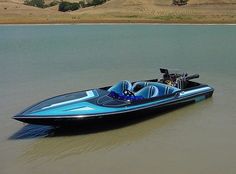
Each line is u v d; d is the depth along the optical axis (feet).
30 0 488.44
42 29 185.88
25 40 135.64
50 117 40.22
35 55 99.60
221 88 62.39
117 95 46.03
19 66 83.76
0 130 43.34
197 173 32.65
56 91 60.85
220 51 106.11
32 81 68.39
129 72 77.56
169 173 32.76
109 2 368.89
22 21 223.71
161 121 46.65
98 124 43.62
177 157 35.96
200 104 53.11
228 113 48.96
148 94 48.21
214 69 79.61
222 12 303.89
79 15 274.16
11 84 65.82
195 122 45.96
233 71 77.20
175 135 41.86
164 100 48.57
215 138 40.57
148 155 36.65
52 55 99.66
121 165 34.65
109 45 120.06
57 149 38.65
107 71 78.54
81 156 36.91
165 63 87.71
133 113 44.68
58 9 392.06
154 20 235.81
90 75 74.33
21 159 36.35
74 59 93.40
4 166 34.88
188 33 163.43
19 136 41.86
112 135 42.32
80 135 42.34
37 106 42.75
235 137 40.75
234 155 36.19
